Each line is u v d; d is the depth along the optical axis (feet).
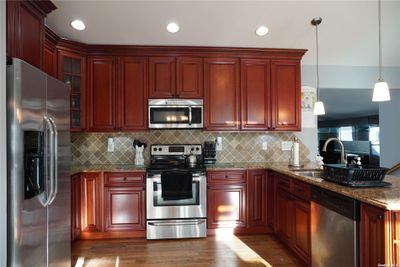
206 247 9.63
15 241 5.00
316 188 7.04
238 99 11.48
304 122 12.78
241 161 12.59
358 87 13.03
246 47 11.46
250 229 10.82
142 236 10.55
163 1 9.23
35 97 5.60
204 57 11.38
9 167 5.02
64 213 7.04
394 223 4.67
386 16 10.16
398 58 12.57
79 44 10.58
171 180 10.34
